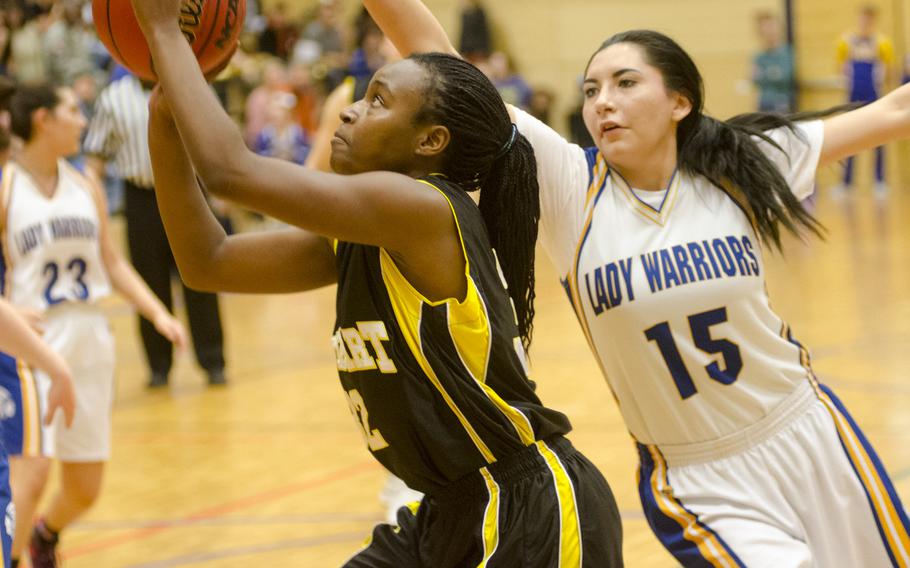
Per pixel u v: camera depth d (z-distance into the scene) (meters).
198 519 7.11
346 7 26.41
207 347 11.01
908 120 4.22
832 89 24.70
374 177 3.01
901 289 13.36
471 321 3.15
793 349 4.14
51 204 6.53
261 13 26.27
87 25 19.77
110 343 6.59
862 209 21.70
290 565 6.21
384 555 3.52
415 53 3.64
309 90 22.11
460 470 3.25
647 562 5.89
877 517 4.07
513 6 26.30
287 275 3.46
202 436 9.22
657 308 3.98
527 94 24.14
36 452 5.73
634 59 4.05
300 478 7.90
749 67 25.38
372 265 3.18
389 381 3.20
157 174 3.21
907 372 9.54
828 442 4.09
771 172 4.06
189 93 2.86
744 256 4.05
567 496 3.29
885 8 24.56
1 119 6.38
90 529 7.03
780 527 4.01
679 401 4.06
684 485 4.12
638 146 4.05
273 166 2.88
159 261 10.75
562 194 4.09
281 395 10.54
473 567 3.28
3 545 3.69
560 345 11.80
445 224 3.11
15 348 4.57
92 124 10.54
